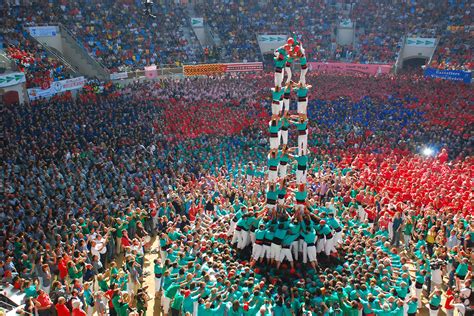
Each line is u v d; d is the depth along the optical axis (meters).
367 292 18.44
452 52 59.53
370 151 36.72
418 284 20.78
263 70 60.84
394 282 19.72
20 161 29.62
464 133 39.22
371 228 24.97
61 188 27.31
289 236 20.75
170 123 40.88
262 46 68.12
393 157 34.75
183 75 57.78
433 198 27.73
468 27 62.47
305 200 21.45
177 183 30.00
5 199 24.56
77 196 26.47
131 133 37.09
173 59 60.53
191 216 26.98
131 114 41.81
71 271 19.52
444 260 22.22
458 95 46.94
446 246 24.06
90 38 57.34
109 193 28.05
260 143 38.34
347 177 30.81
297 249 21.02
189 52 62.62
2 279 19.12
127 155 33.41
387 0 71.81
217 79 54.59
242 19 71.12
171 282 20.03
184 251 21.06
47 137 33.53
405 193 28.80
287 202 22.44
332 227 21.92
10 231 22.03
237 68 60.12
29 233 22.08
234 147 37.31
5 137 32.38
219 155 35.62
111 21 60.88
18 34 48.69
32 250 20.34
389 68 59.91
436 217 25.53
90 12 60.38
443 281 23.20
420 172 31.53
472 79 50.81
